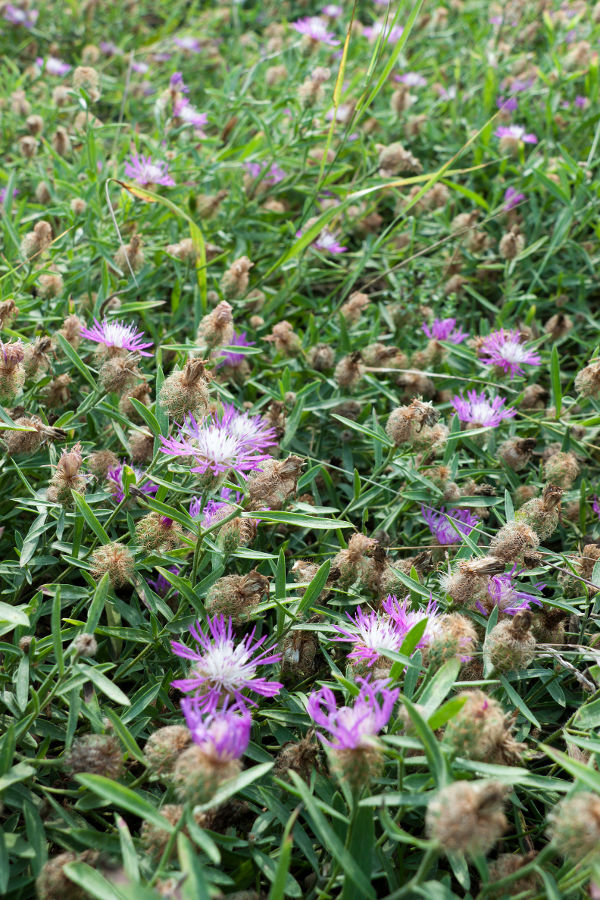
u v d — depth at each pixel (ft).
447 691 1.62
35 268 2.57
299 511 2.06
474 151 3.37
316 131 3.14
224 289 2.55
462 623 1.69
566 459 2.21
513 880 1.49
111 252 2.62
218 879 1.56
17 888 1.59
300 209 3.41
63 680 1.65
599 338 2.88
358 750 1.51
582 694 1.96
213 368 2.26
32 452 1.96
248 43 4.58
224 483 1.83
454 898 1.46
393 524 2.27
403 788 1.57
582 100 3.71
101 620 2.05
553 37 3.94
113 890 1.46
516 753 1.60
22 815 1.73
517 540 1.90
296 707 1.83
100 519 2.04
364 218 3.21
